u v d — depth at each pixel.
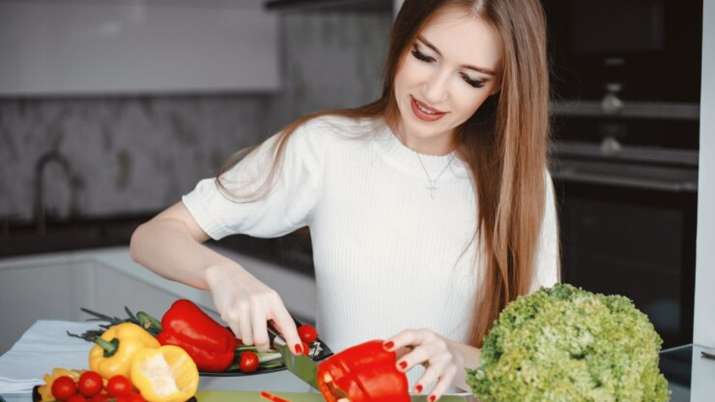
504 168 1.46
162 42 4.55
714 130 1.62
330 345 1.63
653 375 1.08
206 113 5.13
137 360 1.13
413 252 1.57
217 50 4.71
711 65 1.61
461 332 1.62
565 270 3.18
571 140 3.22
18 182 4.66
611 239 3.01
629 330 1.06
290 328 1.16
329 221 1.60
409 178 1.58
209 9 4.66
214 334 1.23
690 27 2.78
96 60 4.40
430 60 1.34
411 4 1.35
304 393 1.24
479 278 1.58
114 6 4.39
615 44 3.01
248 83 4.85
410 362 1.11
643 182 2.88
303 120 1.64
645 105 2.95
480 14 1.30
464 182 1.58
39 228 4.63
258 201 1.60
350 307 1.61
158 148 5.02
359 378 1.08
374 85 4.29
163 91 4.62
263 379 1.29
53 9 4.27
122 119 4.89
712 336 1.64
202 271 1.29
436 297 1.58
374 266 1.58
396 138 1.60
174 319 1.22
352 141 1.61
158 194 5.05
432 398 1.13
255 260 4.10
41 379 1.33
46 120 4.70
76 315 2.21
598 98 3.10
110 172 4.90
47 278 2.22
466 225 1.58
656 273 2.87
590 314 1.05
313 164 1.61
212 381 1.27
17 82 4.24
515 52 1.34
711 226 1.63
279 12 4.27
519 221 1.48
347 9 3.99
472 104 1.38
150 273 2.18
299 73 4.84
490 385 1.06
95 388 1.12
